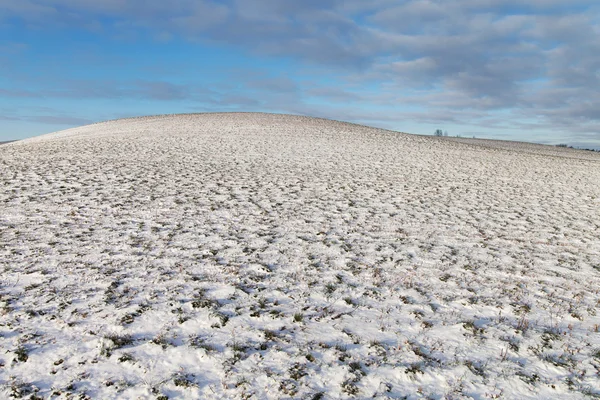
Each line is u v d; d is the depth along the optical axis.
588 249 12.06
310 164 26.31
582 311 7.85
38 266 8.70
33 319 6.51
